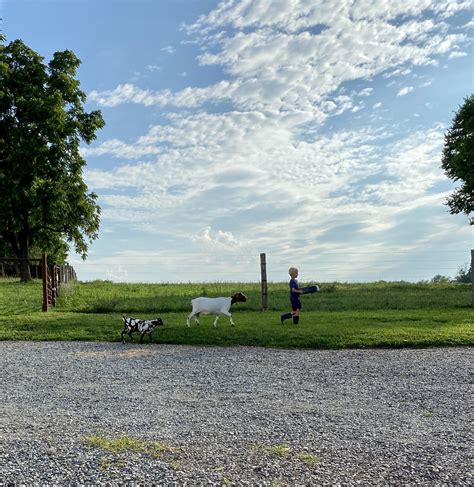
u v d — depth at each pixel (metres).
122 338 14.34
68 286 29.38
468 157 40.25
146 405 7.89
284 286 35.59
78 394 8.63
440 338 13.40
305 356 11.95
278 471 5.31
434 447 6.01
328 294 27.97
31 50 39.22
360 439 6.26
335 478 5.16
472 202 44.81
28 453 5.79
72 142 39.53
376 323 15.98
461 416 7.26
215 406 7.79
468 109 42.94
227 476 5.18
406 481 5.11
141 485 5.00
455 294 27.30
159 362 11.46
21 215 38.72
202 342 13.95
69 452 5.81
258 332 14.58
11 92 38.75
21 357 12.30
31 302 25.19
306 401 8.06
